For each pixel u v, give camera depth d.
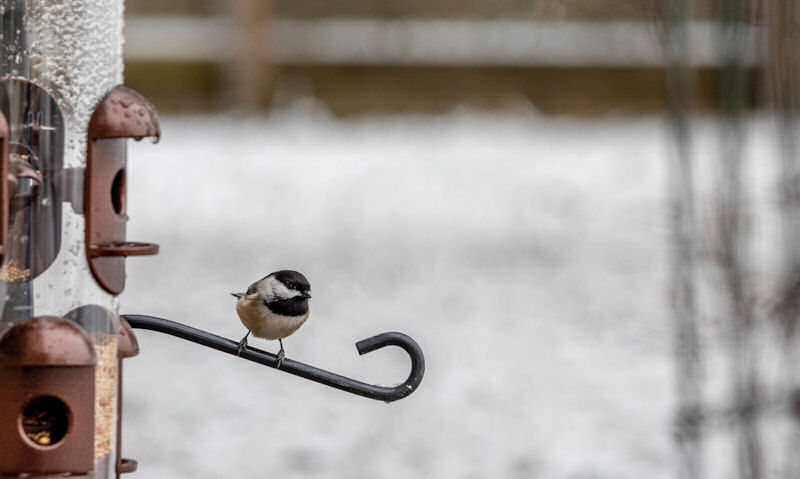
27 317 4.73
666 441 10.62
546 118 29.41
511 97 29.77
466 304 15.75
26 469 4.56
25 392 4.55
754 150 19.09
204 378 12.41
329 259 18.14
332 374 5.18
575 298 16.09
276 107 29.44
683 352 6.77
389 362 13.28
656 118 29.45
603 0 28.36
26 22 4.75
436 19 29.88
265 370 12.84
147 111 4.82
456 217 21.02
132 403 11.45
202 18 29.48
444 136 27.39
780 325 6.43
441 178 23.39
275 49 29.58
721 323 6.57
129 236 19.17
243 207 21.33
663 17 6.68
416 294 16.33
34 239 4.73
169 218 20.44
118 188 4.94
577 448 10.61
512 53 29.53
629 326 14.45
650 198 21.44
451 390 12.36
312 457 10.23
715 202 6.58
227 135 27.17
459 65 29.67
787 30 6.41
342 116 29.75
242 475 9.72
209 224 20.20
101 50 4.83
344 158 24.94
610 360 13.37
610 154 25.19
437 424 11.23
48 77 4.76
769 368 6.55
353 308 15.51
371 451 10.39
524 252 18.75
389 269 17.62
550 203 21.75
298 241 19.25
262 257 18.16
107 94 4.76
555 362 13.38
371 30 29.70
